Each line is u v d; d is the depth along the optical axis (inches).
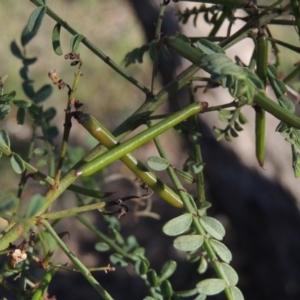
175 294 27.7
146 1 53.0
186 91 53.7
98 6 107.0
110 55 100.3
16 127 77.6
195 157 28.8
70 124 26.4
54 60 93.7
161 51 28.3
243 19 28.7
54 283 66.2
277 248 56.7
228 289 25.1
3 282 28.4
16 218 25.0
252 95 24.5
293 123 25.4
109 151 25.9
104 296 26.2
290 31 91.0
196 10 31.5
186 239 25.4
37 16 26.8
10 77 88.3
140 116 27.2
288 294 57.2
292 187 55.9
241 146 55.6
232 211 57.9
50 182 26.5
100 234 30.2
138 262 29.0
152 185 26.3
